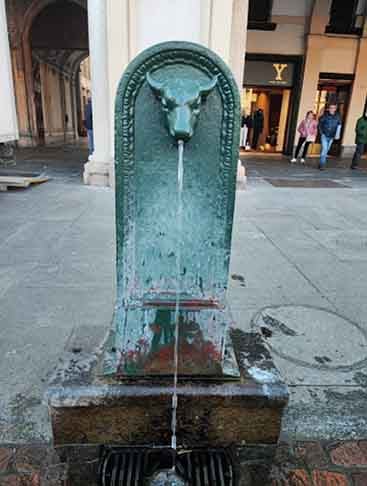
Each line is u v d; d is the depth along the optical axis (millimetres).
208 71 1314
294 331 2533
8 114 6684
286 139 15531
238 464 1587
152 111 1339
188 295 1514
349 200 6828
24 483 1509
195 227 1455
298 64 14438
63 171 9070
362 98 14703
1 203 5852
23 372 2061
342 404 1898
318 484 1540
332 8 13664
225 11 6215
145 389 1508
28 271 3381
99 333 1923
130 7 6242
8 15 14734
